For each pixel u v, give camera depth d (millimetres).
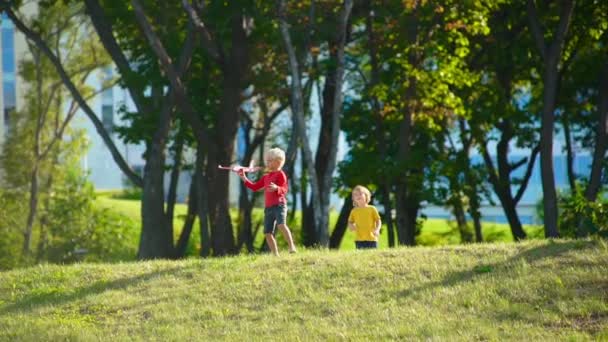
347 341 28156
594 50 83625
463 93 79688
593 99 88625
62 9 102188
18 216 111125
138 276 39094
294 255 39125
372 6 73375
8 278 41719
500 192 92125
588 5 77625
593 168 77312
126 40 86812
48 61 107500
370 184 77500
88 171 113312
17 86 147375
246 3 70125
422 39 72562
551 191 70688
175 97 71312
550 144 71250
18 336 32250
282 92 80188
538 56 82688
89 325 33094
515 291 31797
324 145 85312
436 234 99312
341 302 32750
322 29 70438
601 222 42688
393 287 33719
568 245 36594
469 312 30438
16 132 114750
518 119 85375
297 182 103312
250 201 100000
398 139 79500
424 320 29844
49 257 105062
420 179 76625
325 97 84000
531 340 26625
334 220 144625
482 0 70688
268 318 31891
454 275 34375
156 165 74250
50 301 37219
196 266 39125
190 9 68438
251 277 36562
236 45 75938
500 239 107312
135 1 67438
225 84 77062
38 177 114500
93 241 106312
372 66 75312
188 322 32375
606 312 28906
